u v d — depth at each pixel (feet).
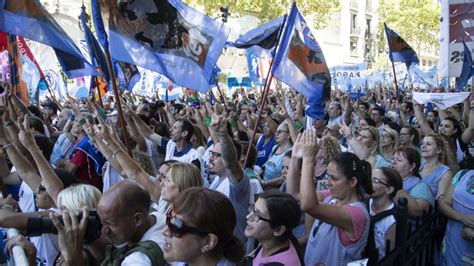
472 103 24.32
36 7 15.15
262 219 9.43
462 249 14.84
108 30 15.07
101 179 19.21
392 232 12.09
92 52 20.58
